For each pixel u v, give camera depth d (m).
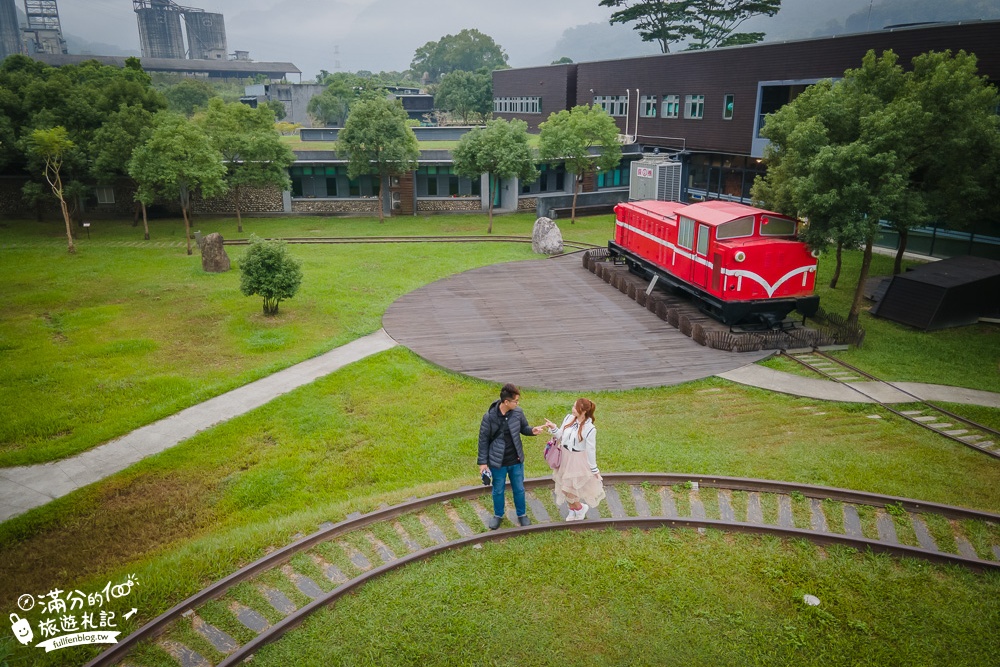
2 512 12.00
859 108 19.61
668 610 8.24
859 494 11.03
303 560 9.19
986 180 20.75
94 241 37.41
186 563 9.17
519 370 18.55
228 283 28.27
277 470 13.33
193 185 33.88
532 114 69.69
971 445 14.00
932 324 22.08
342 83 109.12
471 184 48.34
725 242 20.80
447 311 24.22
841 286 27.50
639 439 14.12
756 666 7.37
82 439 14.62
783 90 38.69
